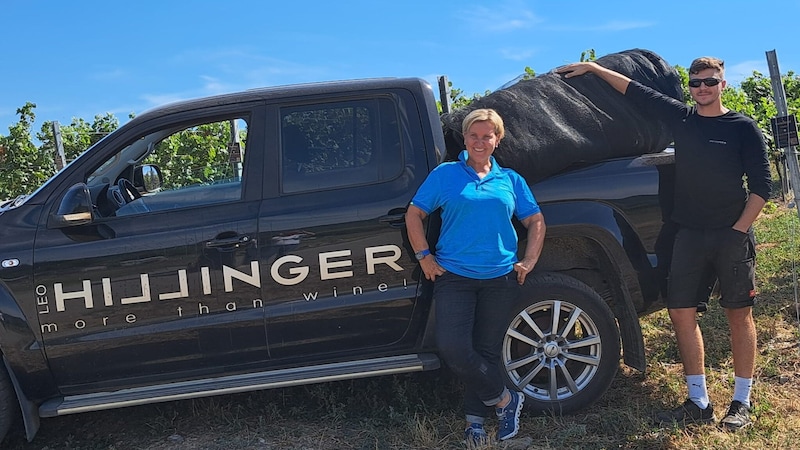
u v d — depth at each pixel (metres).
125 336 3.56
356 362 3.72
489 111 3.39
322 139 3.75
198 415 4.11
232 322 3.60
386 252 3.66
